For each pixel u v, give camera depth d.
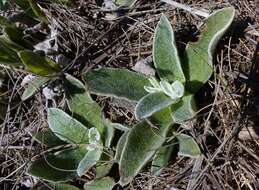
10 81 0.53
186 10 0.49
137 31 0.50
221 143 0.44
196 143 0.43
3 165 0.50
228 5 0.48
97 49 0.51
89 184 0.46
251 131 0.43
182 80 0.44
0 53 0.48
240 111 0.43
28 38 0.52
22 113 0.52
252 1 0.48
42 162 0.46
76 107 0.48
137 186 0.45
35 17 0.53
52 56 0.51
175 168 0.45
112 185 0.45
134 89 0.45
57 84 0.50
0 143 0.50
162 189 0.44
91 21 0.52
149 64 0.48
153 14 0.51
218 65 0.46
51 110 0.48
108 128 0.46
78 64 0.50
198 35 0.48
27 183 0.49
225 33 0.47
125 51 0.50
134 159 0.42
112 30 0.51
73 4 0.53
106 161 0.46
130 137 0.42
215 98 0.44
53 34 0.52
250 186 0.42
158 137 0.43
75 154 0.47
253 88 0.45
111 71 0.45
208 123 0.44
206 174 0.43
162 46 0.45
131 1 0.51
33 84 0.50
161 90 0.44
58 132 0.48
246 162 0.43
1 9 0.55
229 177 0.43
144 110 0.42
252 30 0.47
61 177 0.46
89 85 0.44
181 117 0.43
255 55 0.46
